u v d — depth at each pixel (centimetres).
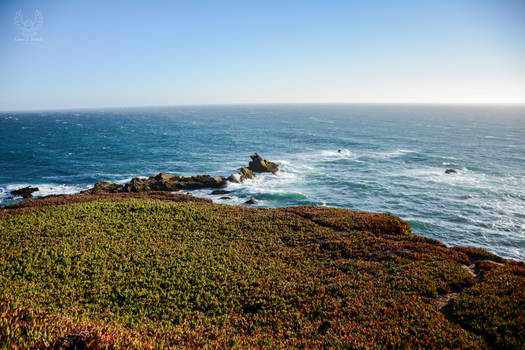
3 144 11444
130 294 1306
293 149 10131
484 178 6031
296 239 2078
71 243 1798
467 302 1115
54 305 1140
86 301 1230
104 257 1642
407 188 5488
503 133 13438
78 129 18088
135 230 2138
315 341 963
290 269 1605
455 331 952
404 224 2477
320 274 1527
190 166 7706
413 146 10319
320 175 6594
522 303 1045
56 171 7150
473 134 13238
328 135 13675
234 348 917
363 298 1241
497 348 869
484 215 4134
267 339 996
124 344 799
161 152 9744
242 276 1509
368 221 2409
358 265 1609
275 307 1230
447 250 1792
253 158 7056
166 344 916
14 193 5384
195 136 13875
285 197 5112
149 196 3894
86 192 5209
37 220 2206
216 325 1099
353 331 1009
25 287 1246
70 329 797
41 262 1527
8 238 1808
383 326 1022
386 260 1673
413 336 944
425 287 1295
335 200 4938
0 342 662
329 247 1922
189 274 1508
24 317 816
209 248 1883
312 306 1217
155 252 1761
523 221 3900
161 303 1255
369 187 5597
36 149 10250
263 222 2447
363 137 12838
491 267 1495
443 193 5131
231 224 2391
